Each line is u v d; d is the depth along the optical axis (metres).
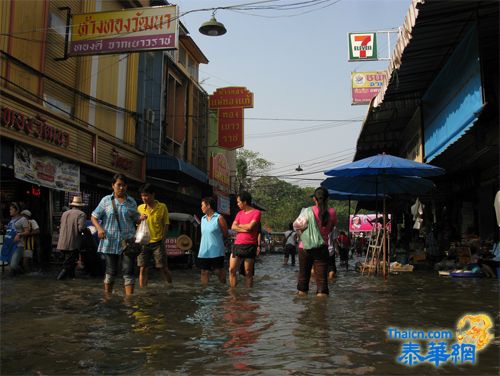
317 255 6.41
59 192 13.79
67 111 13.85
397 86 11.06
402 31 8.55
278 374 2.78
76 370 2.85
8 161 11.05
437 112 11.34
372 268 12.22
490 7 7.66
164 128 21.02
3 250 9.61
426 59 10.24
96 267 9.54
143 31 12.45
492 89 9.38
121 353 3.20
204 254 7.92
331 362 3.04
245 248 7.47
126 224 6.44
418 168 9.43
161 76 20.17
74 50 12.84
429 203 18.81
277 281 9.16
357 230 33.97
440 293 6.83
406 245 15.98
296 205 73.94
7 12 11.20
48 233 13.19
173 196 22.44
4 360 3.05
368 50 18.88
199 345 3.42
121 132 16.86
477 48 7.90
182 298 5.86
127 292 6.24
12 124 11.00
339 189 12.33
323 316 4.61
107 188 15.88
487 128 9.60
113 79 16.31
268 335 3.74
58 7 13.34
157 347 3.35
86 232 9.50
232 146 26.98
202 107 28.41
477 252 11.62
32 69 12.02
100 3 15.35
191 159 25.56
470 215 14.30
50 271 10.42
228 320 4.34
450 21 8.22
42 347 3.34
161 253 7.67
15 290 6.62
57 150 12.83
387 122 16.56
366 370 2.89
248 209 7.67
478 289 7.49
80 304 5.27
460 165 12.41
